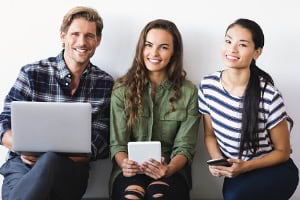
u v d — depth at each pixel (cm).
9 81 195
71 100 179
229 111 164
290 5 189
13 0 188
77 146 154
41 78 176
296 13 190
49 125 151
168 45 174
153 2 190
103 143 178
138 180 162
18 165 170
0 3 188
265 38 192
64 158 156
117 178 168
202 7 190
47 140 153
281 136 163
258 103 159
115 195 163
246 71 162
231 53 159
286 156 164
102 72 185
